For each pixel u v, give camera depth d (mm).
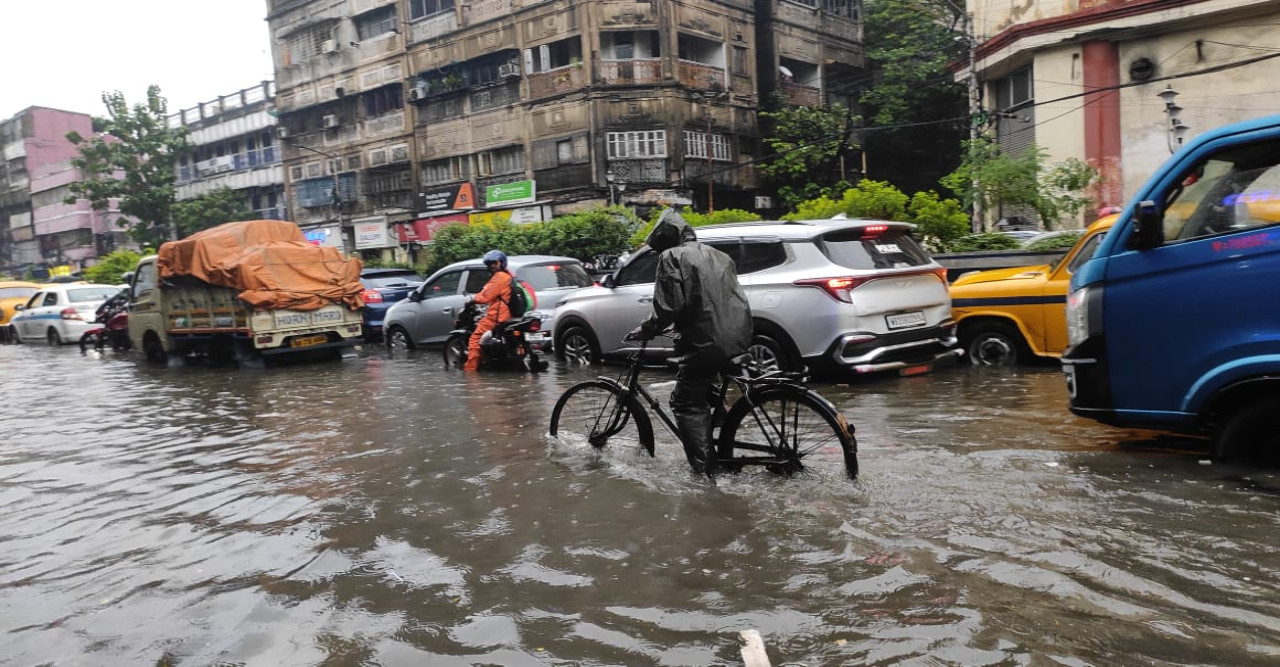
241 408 8250
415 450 5684
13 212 58031
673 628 2678
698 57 28875
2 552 3951
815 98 31516
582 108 27141
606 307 9156
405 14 31984
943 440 5000
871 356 6852
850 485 4047
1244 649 2330
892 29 33156
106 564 3689
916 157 31422
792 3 30656
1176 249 3977
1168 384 4023
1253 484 3770
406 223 33312
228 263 11789
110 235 52375
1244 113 16766
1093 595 2729
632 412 4922
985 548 3193
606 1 26469
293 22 36500
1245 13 16406
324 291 12250
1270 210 3777
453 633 2744
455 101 30953
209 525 4215
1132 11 17328
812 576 3021
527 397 7684
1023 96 20234
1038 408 5797
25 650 2814
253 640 2785
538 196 28625
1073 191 17594
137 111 40250
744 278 7406
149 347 13922
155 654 2730
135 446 6547
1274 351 3693
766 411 4289
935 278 7453
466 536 3750
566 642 2625
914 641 2486
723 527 3621
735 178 29047
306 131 37219
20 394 10438
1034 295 7582
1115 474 4051
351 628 2830
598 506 4062
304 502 4527
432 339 12594
